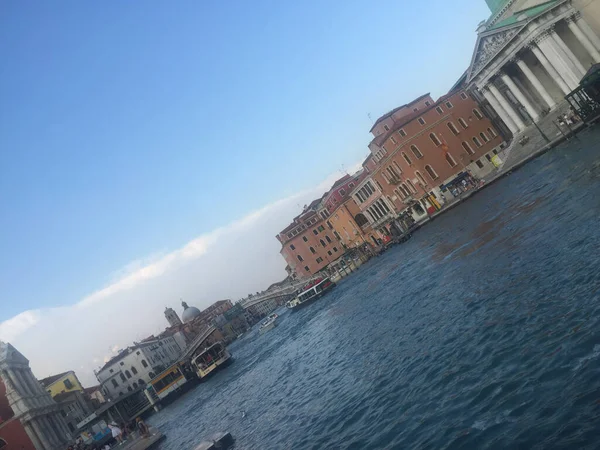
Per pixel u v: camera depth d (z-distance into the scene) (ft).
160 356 307.17
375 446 38.24
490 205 122.83
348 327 104.27
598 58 150.71
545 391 29.45
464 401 35.45
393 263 164.04
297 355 121.29
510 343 39.22
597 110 116.57
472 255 79.82
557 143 130.31
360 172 302.04
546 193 85.25
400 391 46.65
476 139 205.36
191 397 181.78
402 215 216.13
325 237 301.63
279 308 572.92
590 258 44.04
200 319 461.37
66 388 222.89
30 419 134.31
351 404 53.21
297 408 67.56
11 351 150.92
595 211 55.26
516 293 48.62
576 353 31.09
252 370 153.28
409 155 197.06
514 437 26.99
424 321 63.93
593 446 22.24
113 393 272.31
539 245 58.44
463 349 44.96
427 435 34.22
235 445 64.75
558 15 152.87
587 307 35.86
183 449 83.20
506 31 159.22
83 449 120.57
